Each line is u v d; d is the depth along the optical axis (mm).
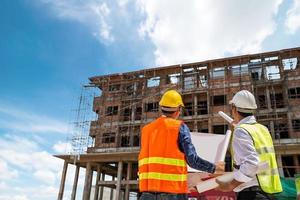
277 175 3320
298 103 34969
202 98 40938
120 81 45594
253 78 39031
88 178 37719
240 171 3086
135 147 39688
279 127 35719
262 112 36250
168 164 3307
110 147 41156
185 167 3395
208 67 41188
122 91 44562
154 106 42531
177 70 43125
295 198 10117
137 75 45094
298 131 33812
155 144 3430
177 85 41812
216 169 3389
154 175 3309
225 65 40531
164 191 3234
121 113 43281
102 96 45281
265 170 3271
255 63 38812
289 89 36594
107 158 37719
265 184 3201
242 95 3650
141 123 41719
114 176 47969
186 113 40438
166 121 3514
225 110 37562
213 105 38688
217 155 3623
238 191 3402
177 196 3246
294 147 30906
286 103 35812
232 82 38781
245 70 38969
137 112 43750
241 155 3215
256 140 3297
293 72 36875
